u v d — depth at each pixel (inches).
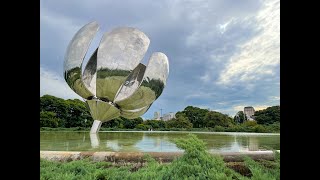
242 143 319.9
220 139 399.9
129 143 299.1
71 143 284.5
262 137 454.3
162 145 274.8
